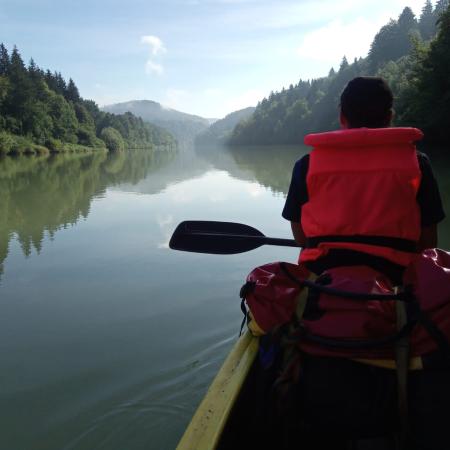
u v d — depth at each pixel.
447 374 1.44
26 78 72.06
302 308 1.62
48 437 3.00
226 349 3.98
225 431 1.79
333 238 1.63
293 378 1.55
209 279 5.63
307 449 1.97
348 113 1.78
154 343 4.11
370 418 1.50
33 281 5.78
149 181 18.83
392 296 1.49
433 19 89.50
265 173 21.39
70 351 4.00
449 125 26.36
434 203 1.64
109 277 5.83
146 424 3.10
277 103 112.31
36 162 39.62
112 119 113.50
